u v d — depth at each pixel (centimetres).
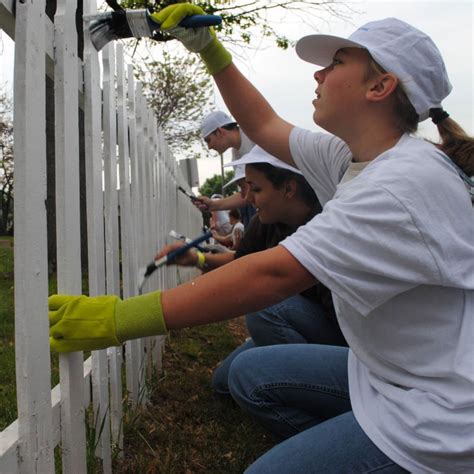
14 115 126
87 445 189
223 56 197
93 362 193
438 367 127
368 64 142
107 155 222
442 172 125
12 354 365
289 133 203
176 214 620
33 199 130
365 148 147
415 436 126
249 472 145
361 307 125
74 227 162
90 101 187
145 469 216
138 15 178
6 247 1345
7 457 122
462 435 121
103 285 202
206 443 248
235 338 486
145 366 305
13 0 126
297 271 124
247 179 241
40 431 134
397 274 121
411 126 144
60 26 155
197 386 327
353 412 145
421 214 119
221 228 678
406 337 130
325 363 181
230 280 126
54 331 130
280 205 238
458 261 124
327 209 128
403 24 142
